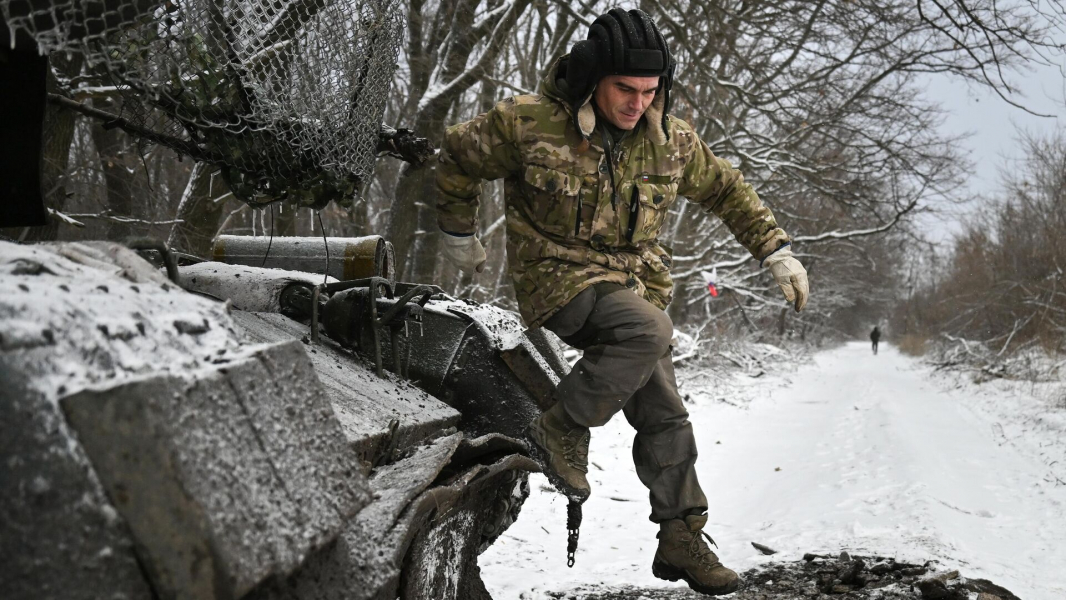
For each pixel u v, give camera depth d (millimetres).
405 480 2143
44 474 1271
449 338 3527
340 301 3340
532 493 7953
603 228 2898
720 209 3207
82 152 10281
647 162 2918
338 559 1710
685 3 14070
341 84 2869
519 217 2971
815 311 45594
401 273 13664
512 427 3496
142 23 2279
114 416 1262
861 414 16406
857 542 6488
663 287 3066
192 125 2781
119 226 9688
